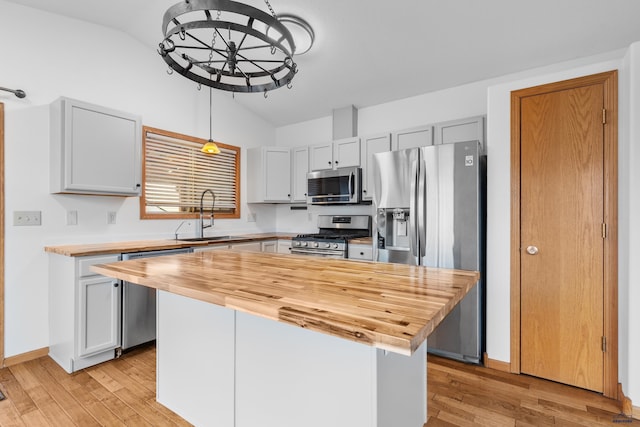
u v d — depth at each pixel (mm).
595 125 1963
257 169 4168
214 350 1510
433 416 1745
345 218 3969
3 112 2326
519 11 2232
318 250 3502
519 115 2197
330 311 890
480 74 3064
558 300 2082
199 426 1601
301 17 2469
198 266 1625
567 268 2053
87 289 2260
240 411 1409
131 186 2740
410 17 2422
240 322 1398
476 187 2320
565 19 2252
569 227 2045
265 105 4164
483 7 2236
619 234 1881
